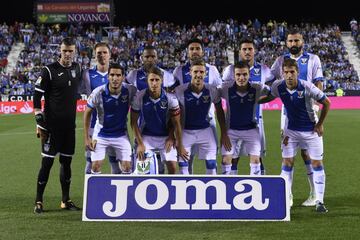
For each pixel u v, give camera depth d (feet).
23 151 40.11
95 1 120.88
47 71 20.75
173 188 18.80
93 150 21.02
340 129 54.80
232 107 21.50
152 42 117.50
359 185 25.89
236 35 122.11
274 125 59.67
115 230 17.56
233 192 18.80
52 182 27.43
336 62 110.01
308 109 20.83
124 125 21.35
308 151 21.49
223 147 21.72
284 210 18.75
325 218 19.27
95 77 23.31
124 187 18.85
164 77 23.54
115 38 120.37
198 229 17.62
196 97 21.07
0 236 16.94
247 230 17.48
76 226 18.12
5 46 114.52
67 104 21.01
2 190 25.27
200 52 22.88
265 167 32.07
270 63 106.32
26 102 86.84
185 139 21.63
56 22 121.60
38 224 18.51
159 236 16.83
